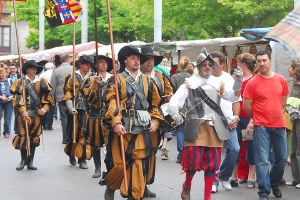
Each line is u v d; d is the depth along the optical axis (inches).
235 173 381.7
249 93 336.2
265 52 334.0
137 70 303.4
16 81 436.1
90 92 392.8
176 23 981.8
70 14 498.6
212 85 317.4
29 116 437.1
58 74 612.7
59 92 607.5
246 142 380.8
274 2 854.5
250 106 337.1
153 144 309.9
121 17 1336.1
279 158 341.4
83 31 1282.0
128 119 295.7
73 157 465.7
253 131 339.6
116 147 299.7
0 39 2346.2
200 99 314.8
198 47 650.2
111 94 295.1
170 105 309.9
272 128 333.4
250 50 628.1
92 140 404.8
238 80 352.8
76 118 441.4
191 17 953.5
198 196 355.3
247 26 912.3
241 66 370.0
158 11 828.0
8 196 352.5
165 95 320.2
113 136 299.9
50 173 431.5
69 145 458.9
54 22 505.0
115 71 298.0
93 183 394.3
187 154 315.6
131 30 1295.5
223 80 320.8
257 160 334.6
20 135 439.8
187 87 315.0
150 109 304.7
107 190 310.2
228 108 347.3
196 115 314.0
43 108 439.8
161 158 500.1
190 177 319.6
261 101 333.4
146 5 1137.4
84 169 449.4
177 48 644.1
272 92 332.5
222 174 370.0
